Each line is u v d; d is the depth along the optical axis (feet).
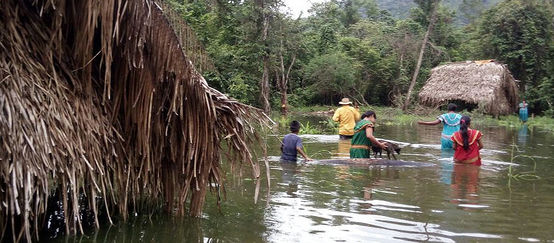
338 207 14.12
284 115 80.89
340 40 116.47
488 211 13.87
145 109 11.67
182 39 12.57
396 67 110.93
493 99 73.05
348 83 104.78
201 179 12.81
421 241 11.01
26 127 9.23
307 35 119.55
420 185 17.75
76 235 11.10
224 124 12.84
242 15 84.69
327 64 103.55
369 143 24.88
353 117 36.24
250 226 12.13
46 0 11.05
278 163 22.86
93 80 11.71
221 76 79.25
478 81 76.54
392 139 37.50
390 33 121.60
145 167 12.55
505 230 11.96
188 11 84.07
